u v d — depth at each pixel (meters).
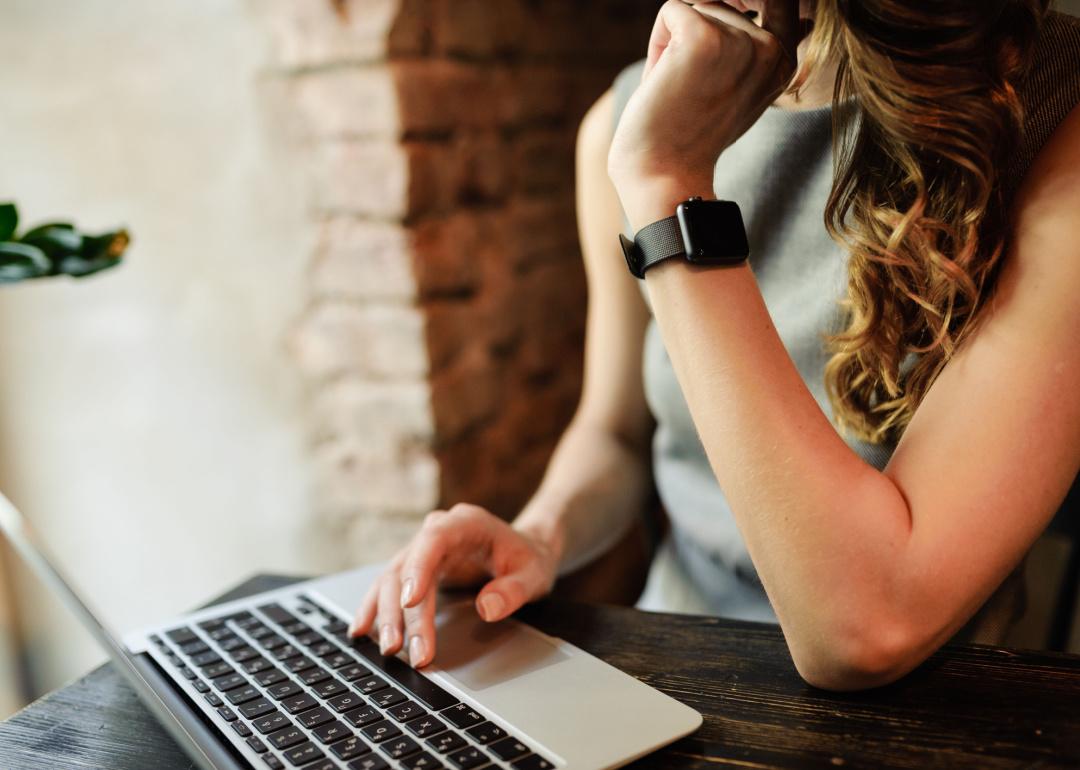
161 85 1.22
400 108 1.10
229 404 1.31
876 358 0.57
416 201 1.13
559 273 1.44
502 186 1.29
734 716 0.46
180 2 1.19
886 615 0.45
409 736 0.44
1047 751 0.42
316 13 1.11
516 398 1.36
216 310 1.28
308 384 1.25
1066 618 0.77
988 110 0.48
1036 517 0.46
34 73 1.28
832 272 0.66
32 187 1.32
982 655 0.51
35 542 0.55
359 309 1.19
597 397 0.92
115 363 1.35
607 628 0.58
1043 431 0.46
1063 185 0.50
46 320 1.37
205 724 0.47
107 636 0.46
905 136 0.49
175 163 1.24
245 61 1.17
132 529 1.41
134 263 1.30
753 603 0.76
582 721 0.45
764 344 0.49
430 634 0.53
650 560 0.96
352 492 1.26
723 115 0.53
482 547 0.64
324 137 1.15
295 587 0.65
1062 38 0.55
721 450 0.48
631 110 0.53
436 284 1.18
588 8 1.43
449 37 1.16
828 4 0.53
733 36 0.52
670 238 0.50
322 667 0.52
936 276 0.52
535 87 1.33
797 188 0.68
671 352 0.51
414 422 1.20
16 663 1.53
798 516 0.46
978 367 0.48
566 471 0.85
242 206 1.22
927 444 0.48
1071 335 0.47
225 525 1.36
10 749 0.47
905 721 0.45
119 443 1.38
